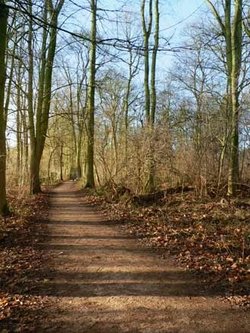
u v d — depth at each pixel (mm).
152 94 19656
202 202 14484
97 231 10836
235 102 14617
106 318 5039
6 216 12125
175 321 4941
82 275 6797
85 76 23406
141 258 7926
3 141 11789
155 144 17078
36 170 21875
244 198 14344
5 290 6039
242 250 8172
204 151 17422
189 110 21734
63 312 5223
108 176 21609
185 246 8734
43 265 7406
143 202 15648
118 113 28422
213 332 4641
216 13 16547
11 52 14383
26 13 5738
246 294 5773
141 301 5605
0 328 4727
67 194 23422
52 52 20844
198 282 6391
